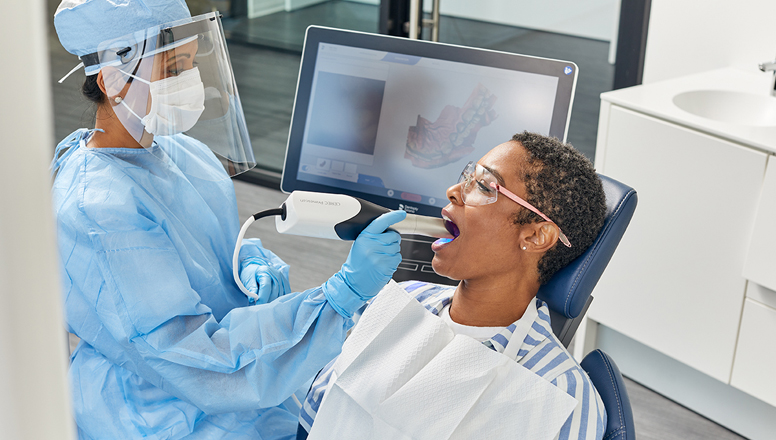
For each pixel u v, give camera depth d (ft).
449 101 4.81
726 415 6.73
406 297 3.54
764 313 5.94
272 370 3.55
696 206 6.11
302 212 3.44
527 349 3.36
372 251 3.43
